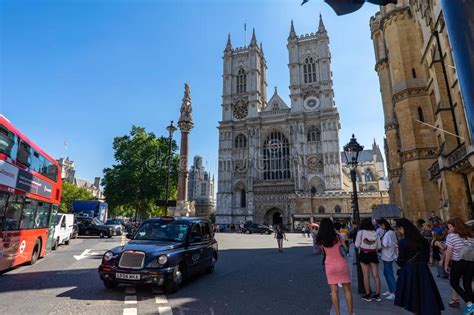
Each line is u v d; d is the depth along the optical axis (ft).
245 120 282.15
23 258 48.42
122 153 193.26
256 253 76.95
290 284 39.47
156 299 31.42
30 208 50.29
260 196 254.47
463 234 26.13
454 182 64.80
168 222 43.16
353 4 18.89
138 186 185.06
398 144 109.60
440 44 71.10
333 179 236.84
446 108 68.54
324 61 269.23
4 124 39.96
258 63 306.14
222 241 118.73
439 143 77.82
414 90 85.10
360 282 34.12
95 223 126.93
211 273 47.16
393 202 116.57
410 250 22.88
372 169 387.96
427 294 21.42
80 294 32.89
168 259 33.81
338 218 203.31
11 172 42.50
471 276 25.25
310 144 254.27
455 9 14.06
